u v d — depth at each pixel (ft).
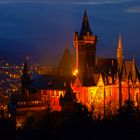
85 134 231.91
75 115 248.93
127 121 241.35
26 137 250.78
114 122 241.96
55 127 243.60
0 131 272.92
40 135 238.89
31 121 373.40
